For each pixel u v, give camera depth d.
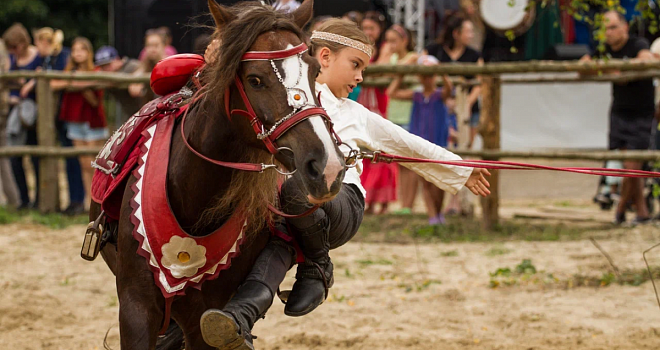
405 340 8.03
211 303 5.09
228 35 4.34
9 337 8.23
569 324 8.44
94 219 5.72
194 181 4.76
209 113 4.67
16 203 16.84
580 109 20.73
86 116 16.16
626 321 8.52
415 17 21.86
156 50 15.77
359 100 14.68
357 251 12.20
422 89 14.87
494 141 13.76
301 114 4.12
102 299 9.79
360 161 5.71
